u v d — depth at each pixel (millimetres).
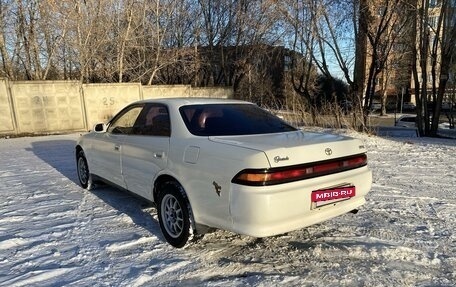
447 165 7223
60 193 5465
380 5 13391
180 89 18078
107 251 3436
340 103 14570
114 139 4617
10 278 2959
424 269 3025
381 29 13656
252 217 2746
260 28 19672
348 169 3293
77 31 16766
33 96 14375
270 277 2916
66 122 15258
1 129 13797
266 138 3355
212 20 21672
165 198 3613
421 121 14820
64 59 17922
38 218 4344
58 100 14984
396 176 6270
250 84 21859
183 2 21312
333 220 4129
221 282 2857
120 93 16438
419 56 14961
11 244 3602
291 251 3383
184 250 3434
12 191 5598
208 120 3689
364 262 3158
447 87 20500
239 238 3678
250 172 2768
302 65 17203
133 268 3100
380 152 8836
